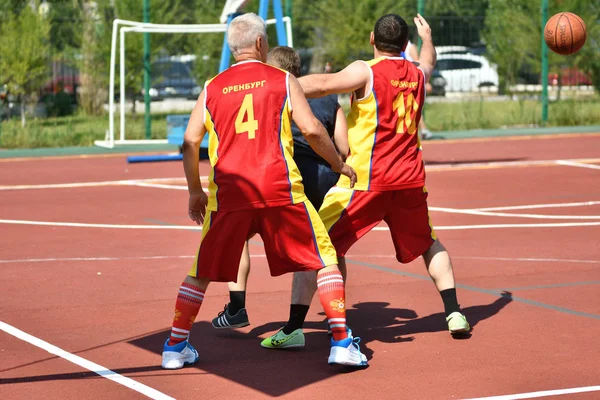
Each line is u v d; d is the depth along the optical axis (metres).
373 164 9.88
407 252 10.33
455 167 30.73
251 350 9.97
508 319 11.24
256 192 8.80
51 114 51.59
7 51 45.12
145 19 41.88
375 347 10.06
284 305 12.06
